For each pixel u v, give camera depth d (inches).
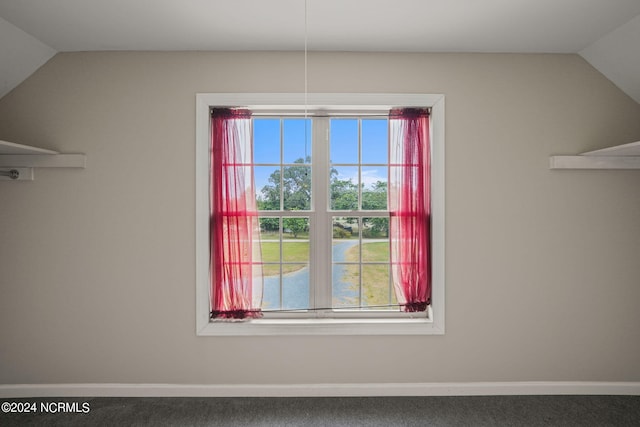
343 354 112.2
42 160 109.3
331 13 90.8
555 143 112.8
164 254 111.8
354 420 99.5
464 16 92.2
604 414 101.9
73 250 111.3
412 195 115.0
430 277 116.0
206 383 111.7
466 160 112.4
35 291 111.1
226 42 106.3
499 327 112.7
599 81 112.9
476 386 112.0
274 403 108.0
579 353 112.7
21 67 106.6
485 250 112.7
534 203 112.7
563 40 104.3
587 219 113.1
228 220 113.6
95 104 111.3
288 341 111.9
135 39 104.2
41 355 111.0
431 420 99.3
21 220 110.9
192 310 111.7
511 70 112.7
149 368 111.3
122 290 111.5
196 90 111.8
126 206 111.6
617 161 110.6
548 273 112.9
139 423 98.3
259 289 116.4
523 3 86.2
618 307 113.1
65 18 92.1
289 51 111.9
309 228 119.0
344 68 111.9
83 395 110.8
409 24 96.2
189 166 111.8
